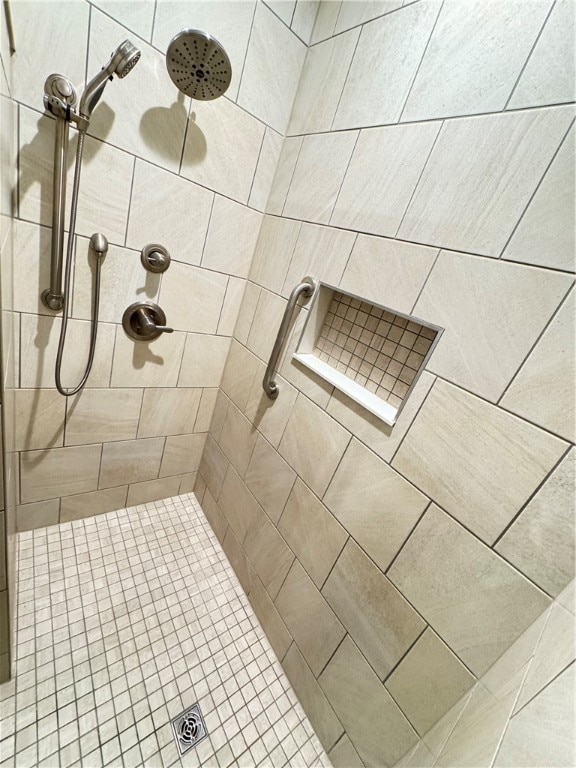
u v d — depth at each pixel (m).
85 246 0.92
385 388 0.86
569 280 0.50
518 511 0.56
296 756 0.91
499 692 0.52
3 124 0.56
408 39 0.71
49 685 0.88
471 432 0.62
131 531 1.39
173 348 1.23
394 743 0.75
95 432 1.20
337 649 0.89
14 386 0.89
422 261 0.70
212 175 1.02
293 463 1.04
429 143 0.68
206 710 0.94
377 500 0.79
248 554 1.25
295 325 1.03
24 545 1.19
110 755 0.81
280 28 0.93
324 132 0.93
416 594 0.71
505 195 0.57
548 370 0.53
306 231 0.99
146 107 0.85
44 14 0.67
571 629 0.41
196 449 1.56
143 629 1.08
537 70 0.53
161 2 0.77
